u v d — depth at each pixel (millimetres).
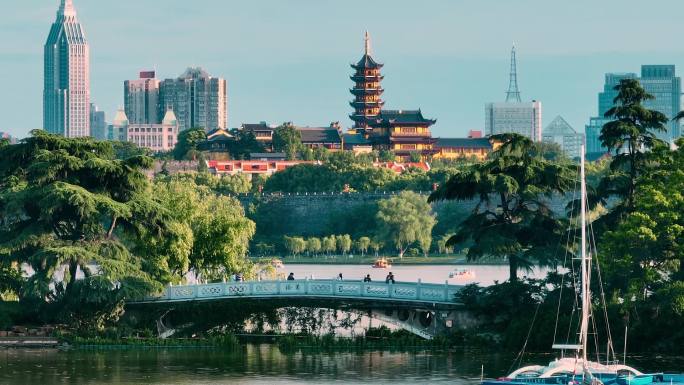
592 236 135750
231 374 126812
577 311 135625
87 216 144250
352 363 132500
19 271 152625
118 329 146625
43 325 148375
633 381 108438
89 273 147000
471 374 124750
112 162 149500
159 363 133625
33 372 128125
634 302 136000
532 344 136750
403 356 136750
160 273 153500
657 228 138000
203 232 163250
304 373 126875
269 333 149875
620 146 146750
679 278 138750
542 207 146500
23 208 149375
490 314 141625
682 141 143625
